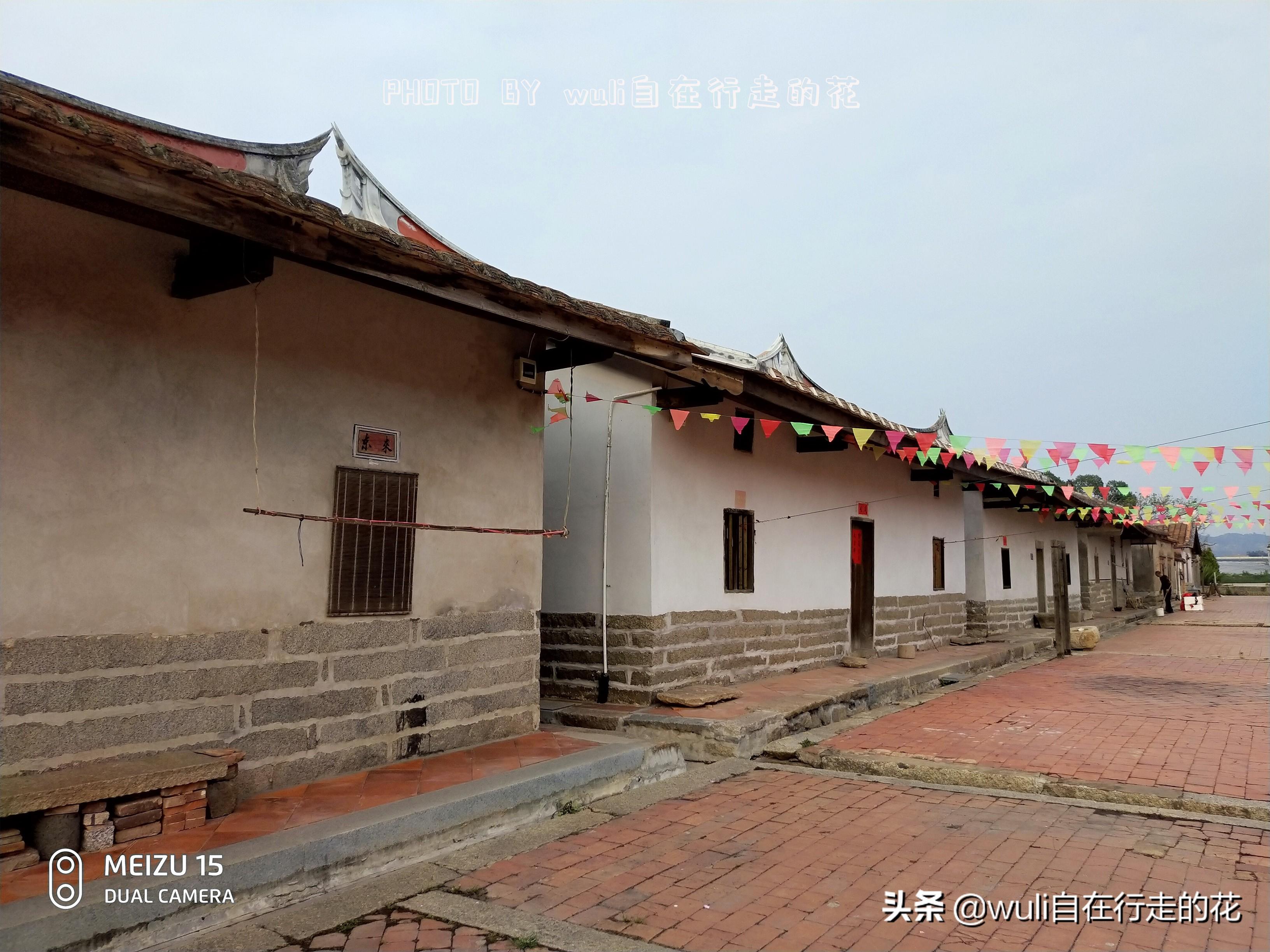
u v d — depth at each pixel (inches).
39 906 139.8
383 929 160.1
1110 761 281.7
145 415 186.9
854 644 520.4
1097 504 781.3
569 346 274.5
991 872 189.9
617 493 356.8
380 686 232.1
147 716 184.4
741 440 411.8
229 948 150.8
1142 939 156.9
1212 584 1915.6
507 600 270.2
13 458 166.9
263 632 206.2
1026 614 829.8
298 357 217.5
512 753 248.2
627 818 228.5
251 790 202.2
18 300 169.0
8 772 163.2
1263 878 185.5
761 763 291.9
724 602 392.5
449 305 222.4
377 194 331.9
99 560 178.1
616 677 350.9
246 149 247.9
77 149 137.7
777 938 156.9
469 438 260.8
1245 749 298.0
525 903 171.9
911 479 594.9
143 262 187.6
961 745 309.1
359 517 228.7
